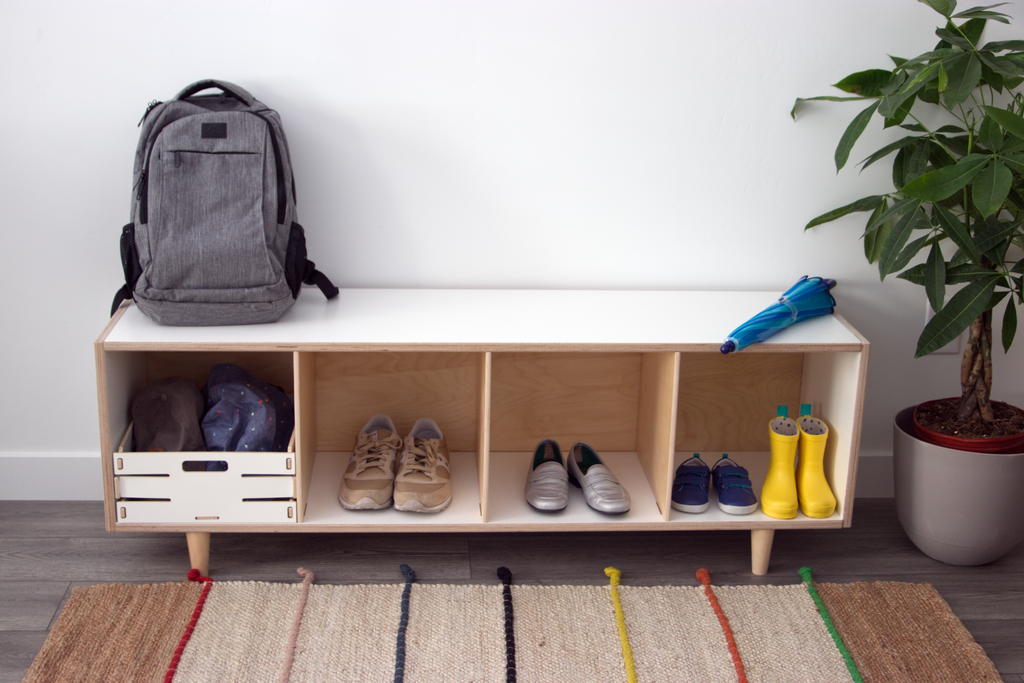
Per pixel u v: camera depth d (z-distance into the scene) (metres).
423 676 1.38
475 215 1.77
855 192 1.81
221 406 1.60
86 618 1.48
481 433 1.65
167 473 1.51
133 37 1.62
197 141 1.50
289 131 1.69
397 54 1.67
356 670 1.39
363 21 1.64
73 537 1.75
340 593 1.58
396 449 1.70
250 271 1.49
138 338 1.45
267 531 1.56
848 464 1.60
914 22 1.72
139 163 1.53
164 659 1.40
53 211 1.71
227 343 1.44
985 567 1.74
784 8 1.69
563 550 1.76
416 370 1.80
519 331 1.52
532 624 1.51
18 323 1.78
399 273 1.80
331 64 1.66
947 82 1.44
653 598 1.59
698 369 1.84
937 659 1.45
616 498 1.61
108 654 1.40
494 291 1.79
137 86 1.65
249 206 1.50
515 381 1.81
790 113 1.75
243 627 1.48
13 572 1.62
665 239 1.82
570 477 1.74
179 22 1.62
